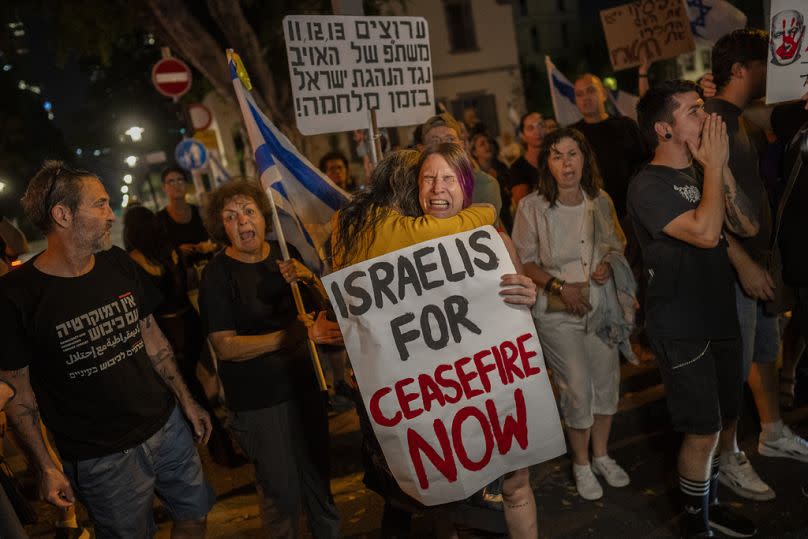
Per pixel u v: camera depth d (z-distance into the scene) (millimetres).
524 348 2305
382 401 2213
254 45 11273
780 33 2951
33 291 2418
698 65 37625
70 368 2467
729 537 3127
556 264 3553
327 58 3658
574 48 45594
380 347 2209
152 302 2791
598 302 3521
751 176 3291
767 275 3154
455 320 2250
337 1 3912
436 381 2229
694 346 2877
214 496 2930
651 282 2957
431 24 24938
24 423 2422
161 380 2809
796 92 3002
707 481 2988
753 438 3990
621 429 4422
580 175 3506
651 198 2861
